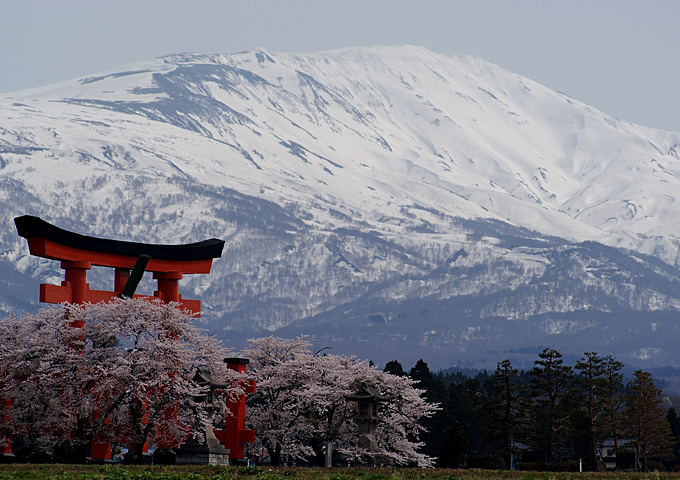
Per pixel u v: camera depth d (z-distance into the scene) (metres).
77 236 75.12
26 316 74.06
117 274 79.50
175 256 82.56
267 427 90.50
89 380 71.25
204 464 71.44
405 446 90.50
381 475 52.91
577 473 61.91
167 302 82.31
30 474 50.31
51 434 71.31
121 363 70.19
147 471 51.38
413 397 91.44
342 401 89.00
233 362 81.25
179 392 70.75
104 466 59.88
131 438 72.31
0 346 72.56
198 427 72.88
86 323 73.94
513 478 54.12
